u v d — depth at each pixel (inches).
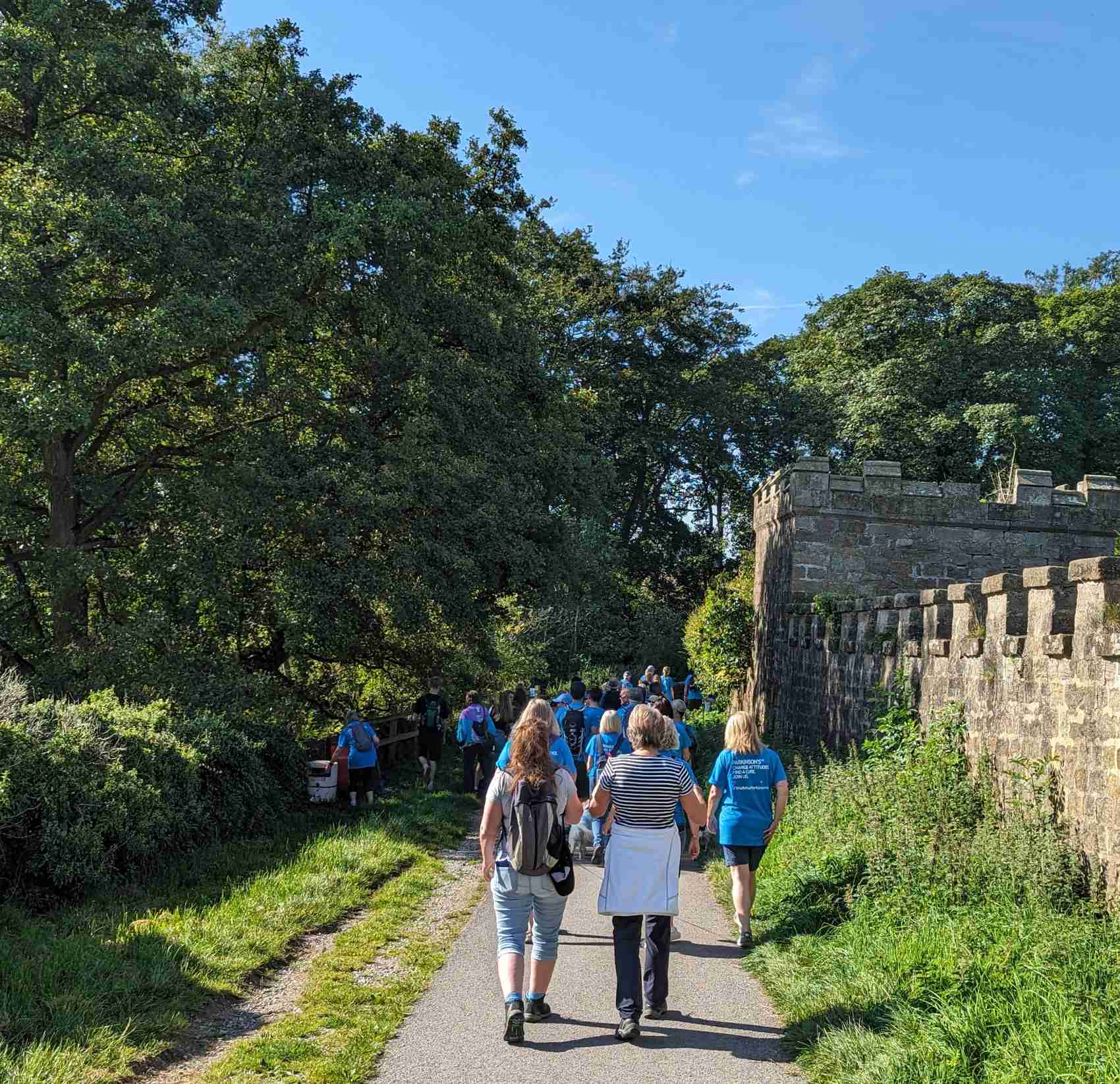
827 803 383.9
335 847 411.5
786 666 790.5
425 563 670.5
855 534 792.9
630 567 1752.0
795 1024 215.5
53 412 531.5
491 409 752.3
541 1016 222.8
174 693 581.6
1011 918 245.4
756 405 1718.8
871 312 1604.3
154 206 561.0
